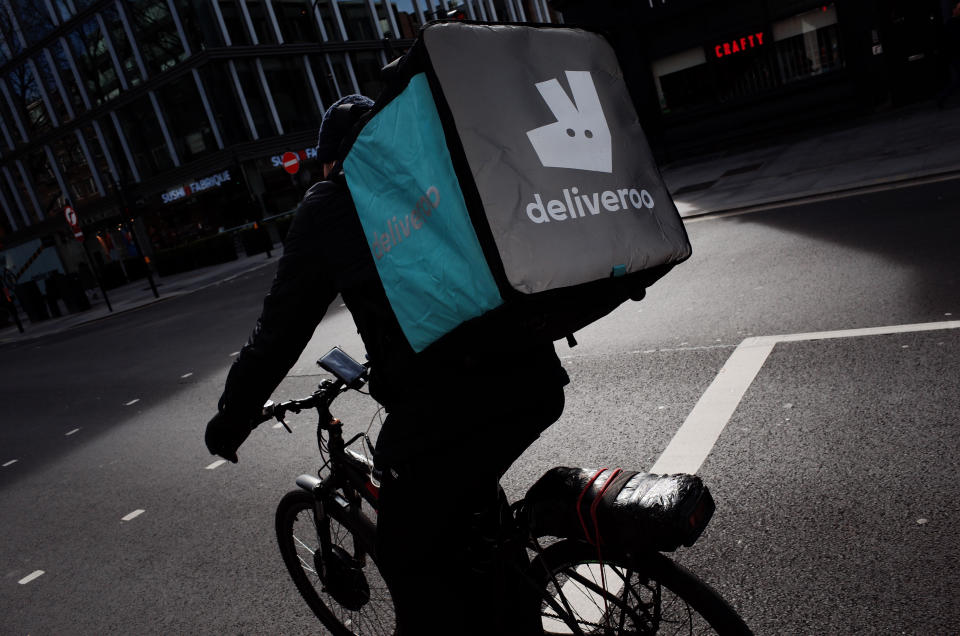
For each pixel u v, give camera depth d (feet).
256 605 10.73
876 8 46.96
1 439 26.94
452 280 4.68
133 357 37.76
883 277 18.04
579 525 5.45
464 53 4.66
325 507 8.05
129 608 11.59
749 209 31.01
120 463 19.84
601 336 19.47
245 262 86.43
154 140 112.37
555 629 6.49
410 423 5.61
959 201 22.84
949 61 45.39
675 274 23.61
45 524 16.55
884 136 39.06
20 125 128.06
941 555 8.01
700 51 54.54
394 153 4.94
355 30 118.73
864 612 7.50
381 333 5.59
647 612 5.61
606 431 13.55
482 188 4.44
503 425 5.62
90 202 125.18
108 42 110.83
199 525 14.21
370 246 5.23
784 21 50.93
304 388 22.48
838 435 11.15
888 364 13.14
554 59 5.14
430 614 6.10
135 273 112.78
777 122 53.31
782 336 15.92
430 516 5.86
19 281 102.32
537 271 4.43
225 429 6.44
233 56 101.71
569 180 4.79
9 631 11.83
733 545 9.14
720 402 13.41
